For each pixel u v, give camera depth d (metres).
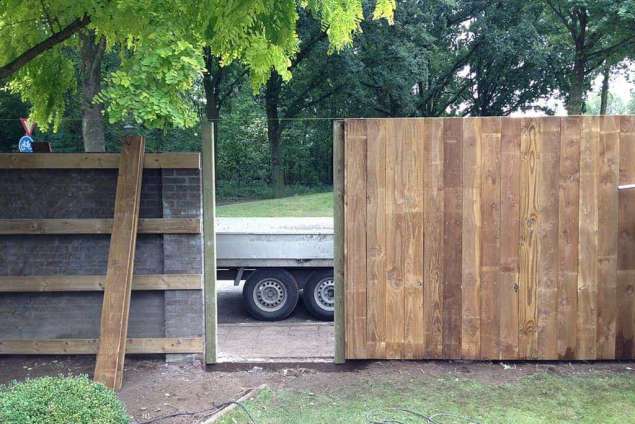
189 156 4.88
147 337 5.00
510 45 27.44
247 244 7.12
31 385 3.26
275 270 7.24
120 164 4.83
